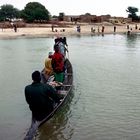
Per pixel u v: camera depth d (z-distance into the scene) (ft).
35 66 87.04
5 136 36.47
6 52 124.57
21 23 328.49
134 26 415.03
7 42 177.17
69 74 59.67
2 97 52.70
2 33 237.45
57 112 40.70
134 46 159.02
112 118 43.14
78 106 48.16
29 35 235.20
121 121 42.04
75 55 114.83
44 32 258.37
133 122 41.68
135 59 103.14
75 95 54.44
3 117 42.78
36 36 229.45
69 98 49.90
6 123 40.55
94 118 42.96
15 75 72.59
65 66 60.34
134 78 69.62
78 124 40.68
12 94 54.60
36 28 295.69
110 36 254.68
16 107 47.21
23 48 142.10
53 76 51.70
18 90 57.47
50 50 133.18
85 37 234.38
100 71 78.95
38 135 36.86
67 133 37.76
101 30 318.24
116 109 47.03
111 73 75.92
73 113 44.83
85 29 322.55
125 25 425.28
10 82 64.49
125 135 37.47
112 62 95.66
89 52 126.31
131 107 47.93
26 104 48.65
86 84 63.10
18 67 84.94
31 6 366.43
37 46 152.56
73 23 387.75
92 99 52.06
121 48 146.30
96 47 151.33
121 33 305.32
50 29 288.71
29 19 361.10
